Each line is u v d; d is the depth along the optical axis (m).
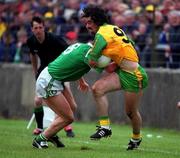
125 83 30.53
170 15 49.31
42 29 37.03
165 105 48.53
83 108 53.88
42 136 31.50
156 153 30.83
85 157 28.14
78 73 30.34
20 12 62.19
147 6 51.59
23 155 28.53
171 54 49.56
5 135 38.88
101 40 29.53
